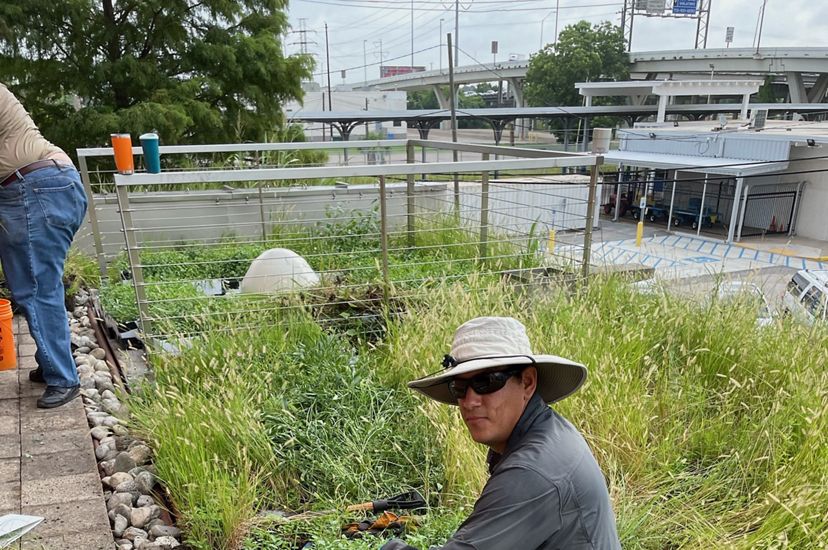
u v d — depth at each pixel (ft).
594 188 18.49
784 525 9.82
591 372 13.30
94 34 37.17
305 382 13.12
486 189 21.65
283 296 16.48
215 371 13.33
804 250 75.36
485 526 5.27
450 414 11.85
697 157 90.89
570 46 173.58
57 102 39.37
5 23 34.14
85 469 10.08
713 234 86.28
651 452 11.74
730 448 12.18
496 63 192.03
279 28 42.42
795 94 168.35
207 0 38.40
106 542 8.59
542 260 21.08
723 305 17.16
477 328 6.23
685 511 10.37
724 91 121.60
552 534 5.35
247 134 41.47
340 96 173.47
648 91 143.64
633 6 215.51
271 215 28.63
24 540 8.41
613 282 18.56
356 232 25.17
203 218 28.04
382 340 16.14
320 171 14.56
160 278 20.90
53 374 11.71
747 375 14.74
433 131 215.10
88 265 20.81
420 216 25.62
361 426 12.00
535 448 5.62
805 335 16.20
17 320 15.65
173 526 9.69
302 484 11.13
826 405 11.98
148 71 37.32
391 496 10.82
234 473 10.39
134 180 13.33
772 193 84.94
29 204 10.79
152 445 11.30
